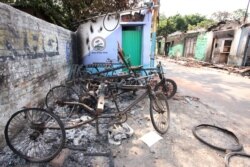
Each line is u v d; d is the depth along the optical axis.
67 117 3.75
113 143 2.92
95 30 7.41
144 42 7.25
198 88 6.83
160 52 29.20
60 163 2.36
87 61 7.80
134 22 7.05
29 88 3.37
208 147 2.92
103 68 7.01
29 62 3.37
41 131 2.68
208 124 3.69
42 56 4.01
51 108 4.04
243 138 3.25
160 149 2.84
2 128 2.62
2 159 2.48
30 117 2.65
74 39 7.38
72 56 6.97
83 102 3.68
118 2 8.40
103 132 3.22
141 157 2.65
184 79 8.54
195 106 4.78
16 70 2.91
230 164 2.54
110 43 7.38
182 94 5.91
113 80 5.07
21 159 2.49
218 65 12.64
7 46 2.66
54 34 4.85
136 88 3.56
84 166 2.42
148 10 6.94
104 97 3.55
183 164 2.52
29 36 3.38
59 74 5.27
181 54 20.97
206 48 15.71
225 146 2.96
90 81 4.99
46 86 4.25
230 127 3.66
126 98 4.98
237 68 11.04
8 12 2.68
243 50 11.77
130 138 3.12
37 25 3.76
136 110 4.29
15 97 2.89
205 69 12.11
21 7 6.59
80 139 2.97
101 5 8.24
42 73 4.00
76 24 8.11
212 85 7.35
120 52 6.06
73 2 7.79
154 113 4.08
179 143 3.01
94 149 2.77
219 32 14.05
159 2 7.45
